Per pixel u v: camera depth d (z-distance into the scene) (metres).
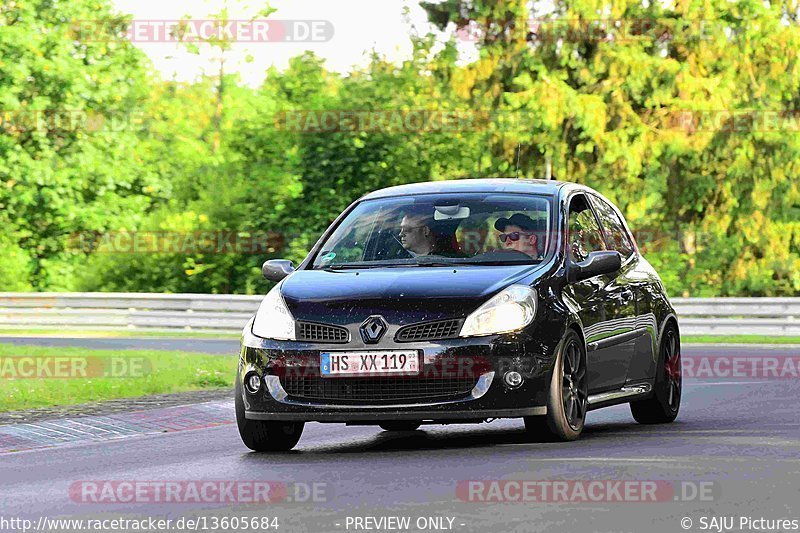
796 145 109.81
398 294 25.22
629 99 109.06
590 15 107.12
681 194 113.44
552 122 103.25
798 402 36.00
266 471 22.88
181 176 109.19
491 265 26.69
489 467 22.06
